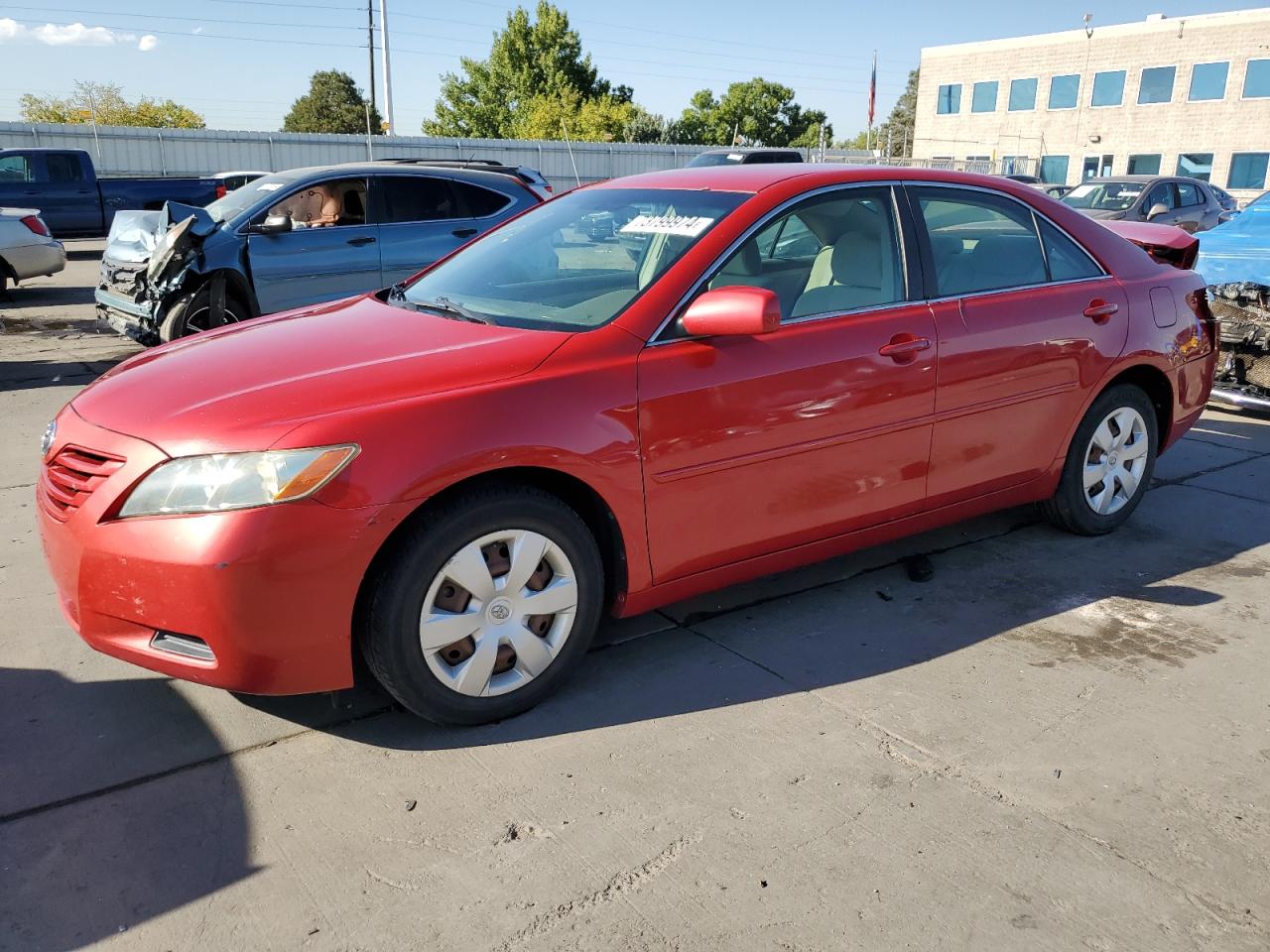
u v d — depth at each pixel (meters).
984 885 2.34
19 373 8.32
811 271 3.51
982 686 3.26
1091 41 44.62
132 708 3.08
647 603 3.25
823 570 4.21
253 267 7.87
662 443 3.06
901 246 3.70
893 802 2.65
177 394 2.87
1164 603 3.91
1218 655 3.48
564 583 3.01
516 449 2.79
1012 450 4.02
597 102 61.03
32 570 4.12
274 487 2.55
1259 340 6.55
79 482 2.74
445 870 2.38
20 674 3.28
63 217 18.59
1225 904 2.29
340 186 8.73
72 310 12.02
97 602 2.69
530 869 2.39
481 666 2.91
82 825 2.53
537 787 2.71
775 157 19.25
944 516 3.94
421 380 2.83
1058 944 2.16
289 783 2.72
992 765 2.82
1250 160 40.88
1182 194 17.30
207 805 2.62
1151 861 2.43
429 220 8.80
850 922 2.22
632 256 3.43
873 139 102.00
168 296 7.69
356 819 2.57
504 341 3.05
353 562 2.62
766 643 3.55
